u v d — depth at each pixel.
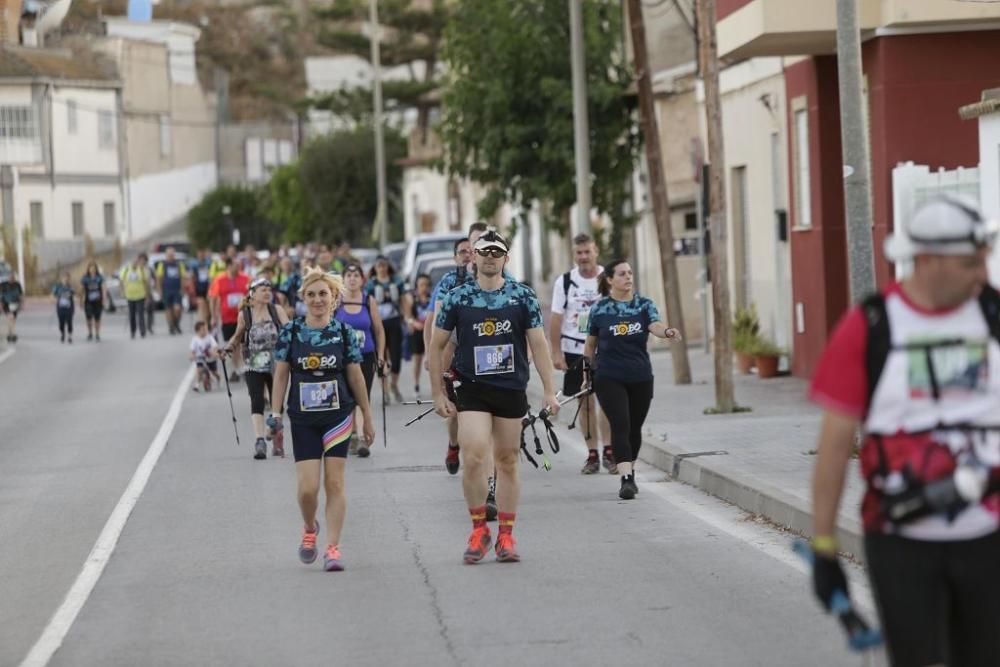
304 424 25.34
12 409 56.78
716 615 21.20
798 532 27.41
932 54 44.81
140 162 198.38
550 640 20.06
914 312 12.64
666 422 42.38
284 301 55.88
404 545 27.41
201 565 26.22
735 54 49.75
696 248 71.31
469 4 73.81
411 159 156.75
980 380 12.54
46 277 171.00
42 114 175.12
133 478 37.59
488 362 25.12
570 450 40.88
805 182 53.84
